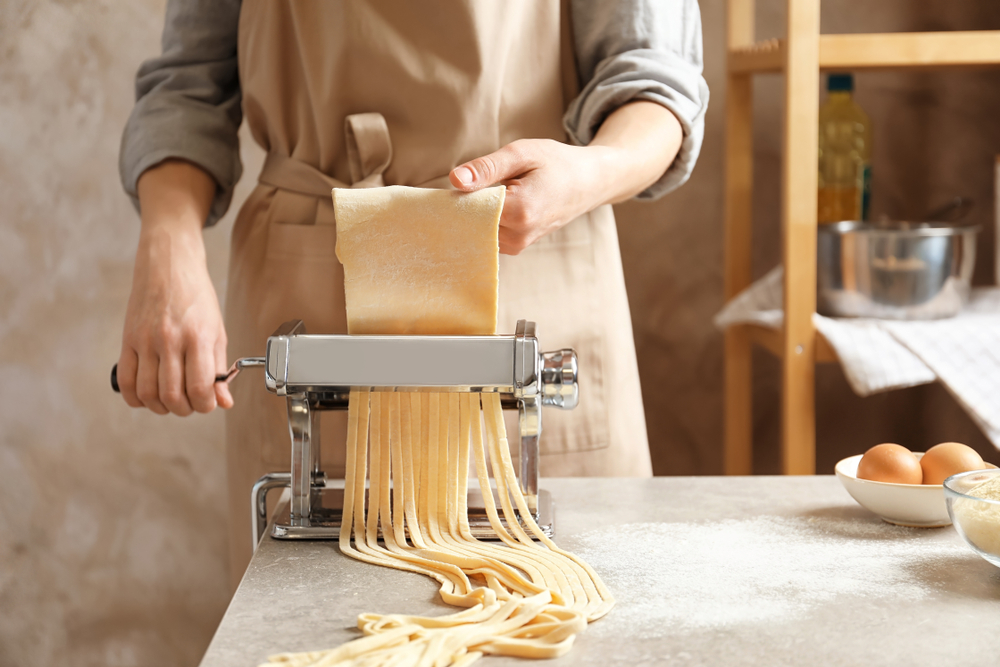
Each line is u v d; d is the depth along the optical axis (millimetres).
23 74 1604
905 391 1732
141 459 1712
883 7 1637
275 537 684
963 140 1667
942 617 536
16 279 1654
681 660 483
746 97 1537
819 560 633
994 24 1640
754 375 1719
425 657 472
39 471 1703
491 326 653
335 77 918
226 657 492
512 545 647
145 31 1604
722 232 1680
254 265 1001
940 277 1305
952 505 602
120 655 1752
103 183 1639
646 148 839
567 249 995
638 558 639
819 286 1395
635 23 925
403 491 676
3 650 1739
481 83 910
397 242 641
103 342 1678
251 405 1016
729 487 825
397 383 631
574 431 1011
